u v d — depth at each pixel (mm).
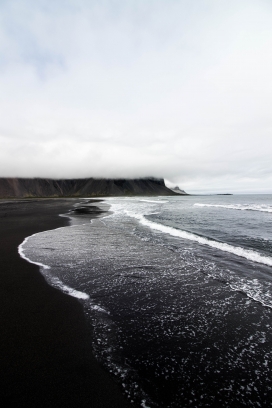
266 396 2836
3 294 5785
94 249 10570
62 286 6316
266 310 5035
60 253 9820
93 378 3086
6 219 22859
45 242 12000
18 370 3201
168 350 3697
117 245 11414
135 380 3072
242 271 7594
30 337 3984
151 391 2902
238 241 12312
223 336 4090
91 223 20125
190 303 5383
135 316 4773
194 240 12688
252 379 3107
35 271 7520
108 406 2680
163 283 6586
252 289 6156
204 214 28781
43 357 3471
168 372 3227
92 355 3549
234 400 2779
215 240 12469
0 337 3971
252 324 4480
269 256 9125
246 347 3775
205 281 6738
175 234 14555
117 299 5566
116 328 4320
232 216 25953
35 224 19141
